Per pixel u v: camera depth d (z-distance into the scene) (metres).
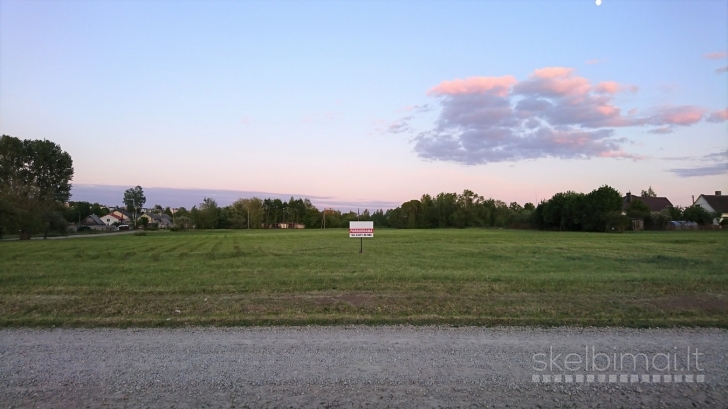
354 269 18.53
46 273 17.11
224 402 4.83
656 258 23.30
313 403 4.80
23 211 58.91
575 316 9.02
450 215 124.88
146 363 6.02
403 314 9.18
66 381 5.39
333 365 5.93
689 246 33.44
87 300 10.82
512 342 7.04
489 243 40.03
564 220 81.06
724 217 85.38
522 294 11.57
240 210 132.50
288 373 5.63
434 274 15.83
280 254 28.47
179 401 4.86
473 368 5.82
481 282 13.74
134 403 4.81
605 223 73.31
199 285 13.44
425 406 4.74
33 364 5.98
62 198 80.94
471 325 8.19
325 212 152.50
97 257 26.86
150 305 10.10
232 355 6.36
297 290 12.34
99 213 167.62
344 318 8.57
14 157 72.06
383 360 6.13
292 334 7.54
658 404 4.83
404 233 73.81
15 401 4.86
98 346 6.83
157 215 174.38
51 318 8.66
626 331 7.79
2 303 10.41
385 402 4.83
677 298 10.77
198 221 124.56
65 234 74.00
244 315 9.02
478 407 4.72
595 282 13.52
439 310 9.59
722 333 7.67
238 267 19.81
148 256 27.61
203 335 7.48
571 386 5.27
